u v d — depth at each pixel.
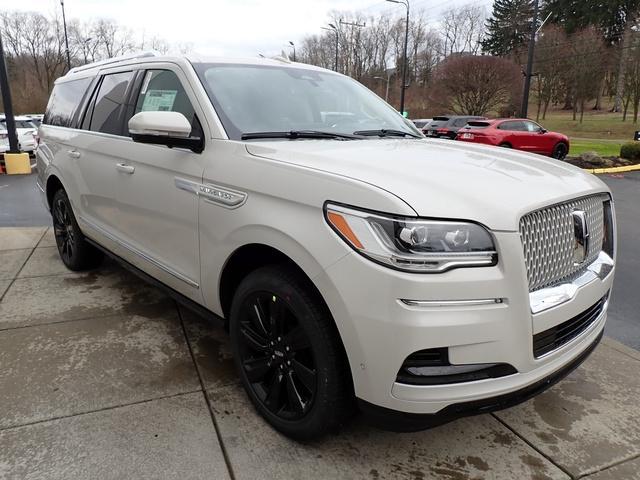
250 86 3.12
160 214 3.05
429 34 69.88
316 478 2.21
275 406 2.46
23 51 60.56
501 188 2.09
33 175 13.18
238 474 2.22
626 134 37.16
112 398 2.73
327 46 72.56
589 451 2.45
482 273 1.88
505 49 61.59
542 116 49.59
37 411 2.60
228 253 2.52
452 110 41.03
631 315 4.22
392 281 1.85
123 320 3.69
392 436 2.51
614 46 46.41
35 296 4.11
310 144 2.65
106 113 3.82
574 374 3.17
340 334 2.02
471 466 2.33
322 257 2.03
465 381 1.93
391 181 2.02
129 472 2.21
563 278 2.24
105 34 64.00
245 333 2.55
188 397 2.76
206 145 2.74
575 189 2.30
